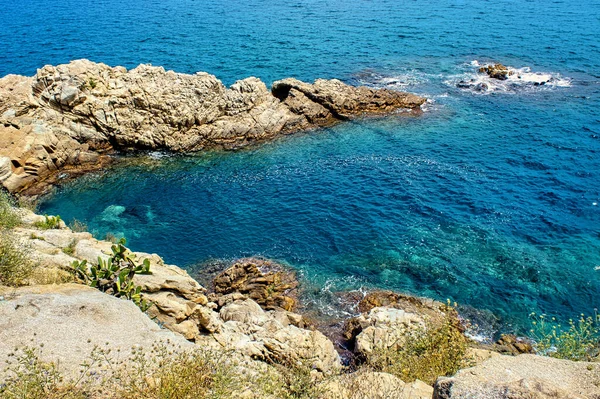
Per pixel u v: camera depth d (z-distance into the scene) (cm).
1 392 905
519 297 2839
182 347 1241
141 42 7900
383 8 10444
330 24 9131
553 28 8275
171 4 11112
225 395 1021
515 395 852
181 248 3312
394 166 4319
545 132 4847
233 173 4291
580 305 2770
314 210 3725
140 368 1072
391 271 3073
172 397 987
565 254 3158
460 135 4862
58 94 4409
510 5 10169
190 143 4656
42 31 8550
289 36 8344
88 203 3844
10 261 1501
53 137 4253
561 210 3616
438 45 7675
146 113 4597
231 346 1811
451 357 1401
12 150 3975
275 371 1348
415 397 1139
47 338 1145
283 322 2438
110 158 4516
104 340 1192
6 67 6619
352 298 2861
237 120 4872
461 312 2741
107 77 4722
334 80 5581
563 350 1530
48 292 1346
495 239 3312
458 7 10238
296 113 5162
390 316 2466
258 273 3017
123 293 1711
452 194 3856
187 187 4081
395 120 5241
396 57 7181
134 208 3781
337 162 4434
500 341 2525
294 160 4497
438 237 3362
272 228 3525
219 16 9844
